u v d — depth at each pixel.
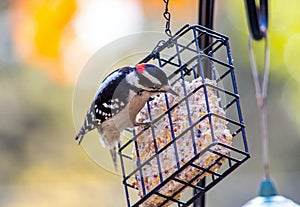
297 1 13.21
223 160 6.58
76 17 11.29
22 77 14.79
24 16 11.52
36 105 15.30
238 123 6.61
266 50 7.05
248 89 18.41
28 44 11.48
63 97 15.30
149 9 12.10
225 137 6.55
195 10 12.73
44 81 14.88
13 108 15.30
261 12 7.21
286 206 6.59
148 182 6.73
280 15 13.31
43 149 15.52
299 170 19.16
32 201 15.29
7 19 12.99
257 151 19.14
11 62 14.31
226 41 6.85
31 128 15.48
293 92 16.95
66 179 15.51
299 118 18.38
